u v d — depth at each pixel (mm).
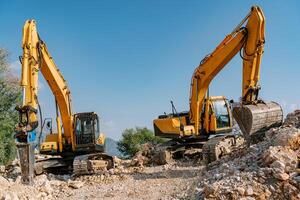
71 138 18578
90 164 16531
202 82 18172
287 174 8547
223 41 16484
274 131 11961
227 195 8336
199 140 20047
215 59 17156
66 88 18594
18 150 12680
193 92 18641
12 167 20609
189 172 15008
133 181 14195
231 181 8844
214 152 16578
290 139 9734
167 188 11938
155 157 19344
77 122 18656
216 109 19609
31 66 14047
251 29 15305
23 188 11852
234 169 9812
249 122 13547
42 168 17875
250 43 15234
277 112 14297
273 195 8250
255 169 9305
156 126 20766
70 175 17688
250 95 14656
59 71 18016
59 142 18562
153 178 14453
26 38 14086
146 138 39094
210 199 8391
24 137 12844
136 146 38125
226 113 19719
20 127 12820
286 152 9305
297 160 9094
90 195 12180
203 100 18766
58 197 12273
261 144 11328
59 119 18562
